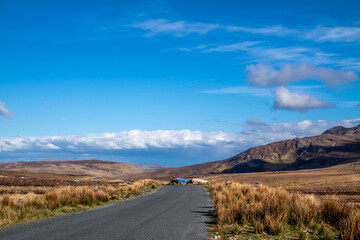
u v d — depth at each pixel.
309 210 11.49
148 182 43.34
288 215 11.34
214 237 8.63
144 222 10.84
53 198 16.39
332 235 9.18
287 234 9.30
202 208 15.48
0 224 10.20
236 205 13.02
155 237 8.36
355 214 9.82
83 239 8.00
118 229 9.43
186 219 11.70
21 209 13.34
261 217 11.23
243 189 25.30
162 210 14.49
